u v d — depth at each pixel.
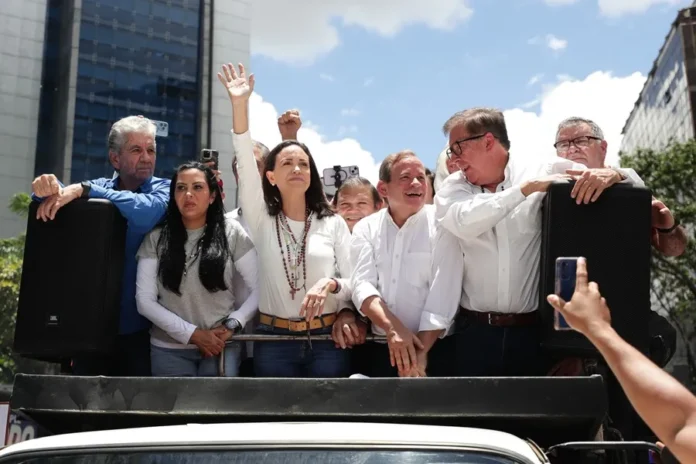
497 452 1.96
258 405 2.34
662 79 61.34
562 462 2.31
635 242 2.85
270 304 3.59
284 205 3.69
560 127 4.71
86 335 3.03
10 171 68.06
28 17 71.56
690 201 28.73
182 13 79.56
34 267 3.09
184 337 3.36
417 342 3.20
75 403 2.41
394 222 3.60
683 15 55.50
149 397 2.39
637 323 2.80
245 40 82.19
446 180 3.56
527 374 3.22
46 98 73.00
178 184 3.53
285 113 5.09
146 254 3.54
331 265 3.65
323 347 3.48
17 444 2.12
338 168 5.62
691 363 29.50
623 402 3.38
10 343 29.75
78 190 3.21
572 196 2.89
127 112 74.88
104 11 75.81
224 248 3.54
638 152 29.75
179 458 2.01
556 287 2.30
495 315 3.25
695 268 27.56
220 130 78.44
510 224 3.23
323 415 2.32
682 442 1.63
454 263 3.34
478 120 3.37
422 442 2.00
